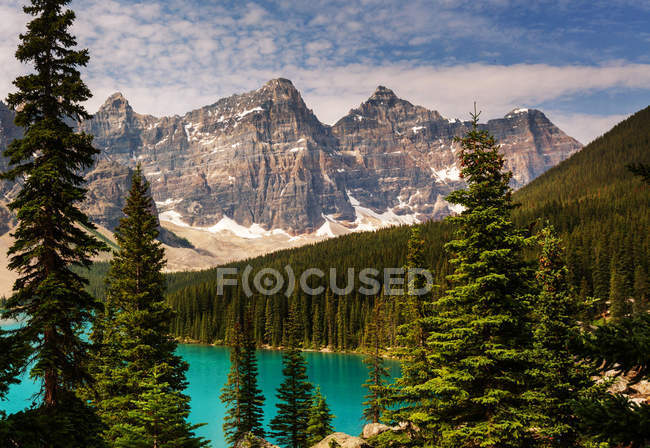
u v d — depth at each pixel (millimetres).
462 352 18859
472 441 17125
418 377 27453
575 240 112625
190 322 155875
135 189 29734
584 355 6480
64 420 11742
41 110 16578
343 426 56781
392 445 25484
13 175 16062
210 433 53469
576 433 16281
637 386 21547
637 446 5758
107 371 26719
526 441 16641
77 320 16297
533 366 18031
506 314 17734
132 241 28812
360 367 101062
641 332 6188
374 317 40656
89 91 16656
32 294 15719
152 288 28578
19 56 15953
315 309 137000
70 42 16750
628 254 98688
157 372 24281
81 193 16375
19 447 10375
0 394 10734
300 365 42000
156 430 21234
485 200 19156
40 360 14609
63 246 16156
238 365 41812
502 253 17422
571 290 21078
